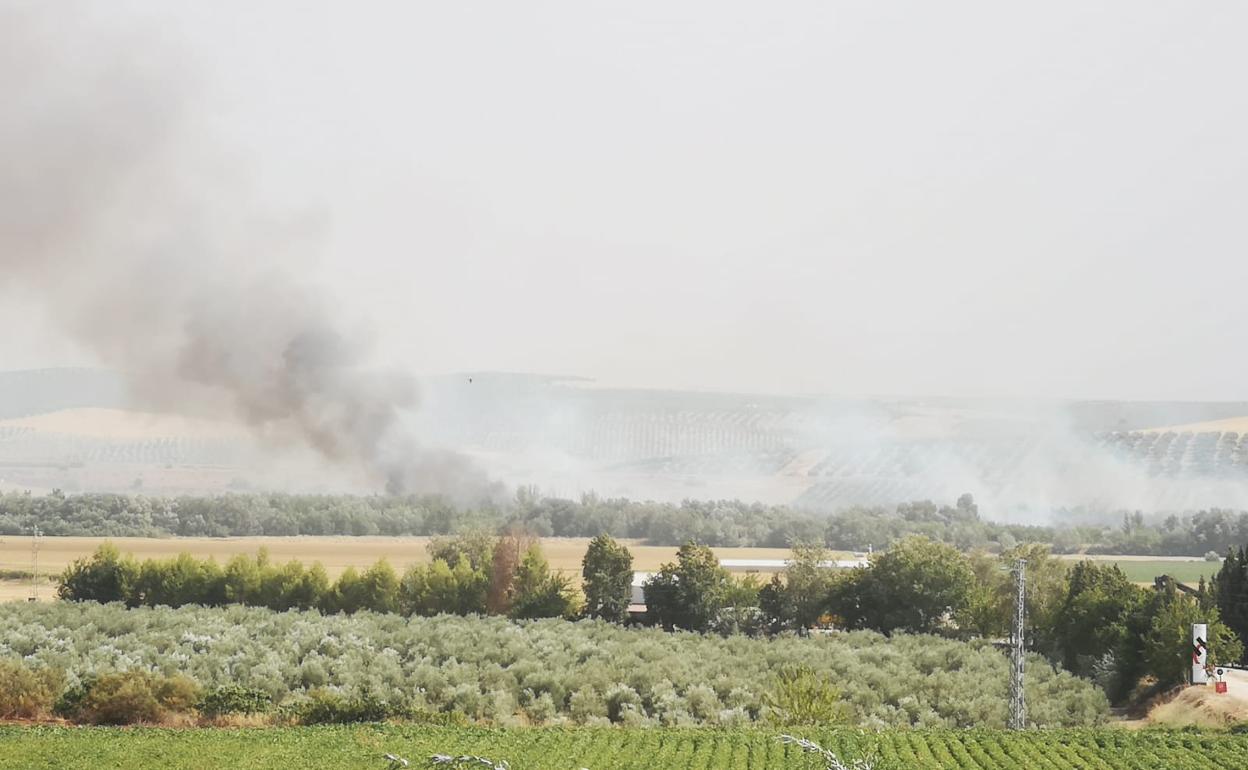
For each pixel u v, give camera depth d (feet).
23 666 564.30
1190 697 617.21
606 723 558.97
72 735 479.41
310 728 508.53
